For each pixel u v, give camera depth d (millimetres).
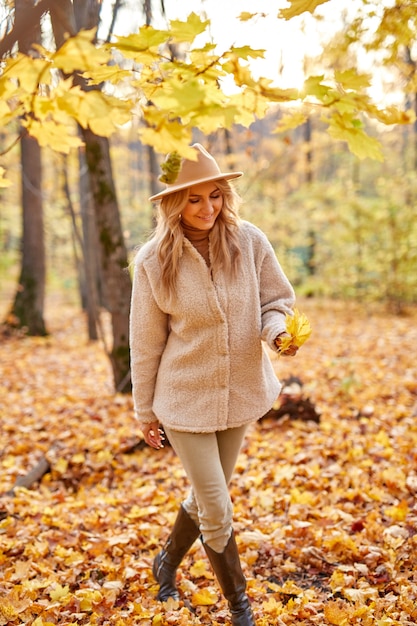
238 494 3402
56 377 7707
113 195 5602
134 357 2158
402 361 7352
